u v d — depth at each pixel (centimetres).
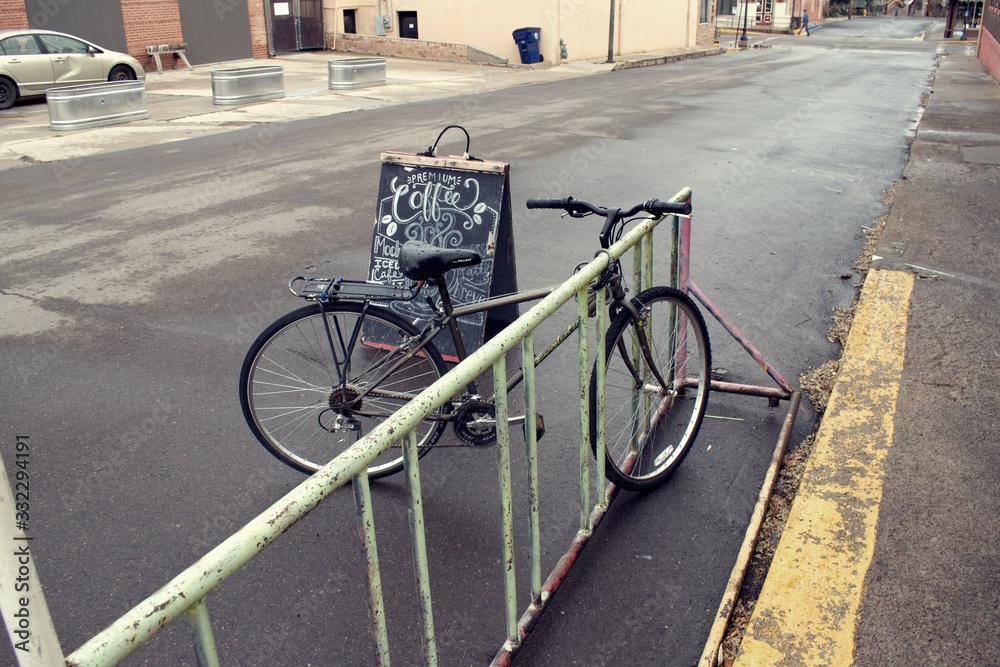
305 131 1327
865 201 853
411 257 318
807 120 1397
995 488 331
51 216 827
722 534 328
